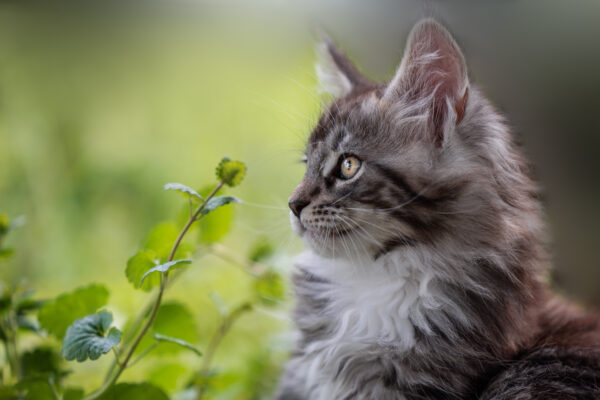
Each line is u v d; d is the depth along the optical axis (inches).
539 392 34.8
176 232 36.3
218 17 80.3
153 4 77.3
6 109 60.6
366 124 36.3
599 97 43.9
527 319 36.3
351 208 35.9
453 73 35.6
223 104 67.9
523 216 36.4
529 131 43.6
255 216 52.0
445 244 35.7
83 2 73.1
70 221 54.9
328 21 56.7
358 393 36.0
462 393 35.4
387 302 36.2
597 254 43.1
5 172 55.4
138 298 44.8
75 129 62.5
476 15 45.7
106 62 71.2
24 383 34.9
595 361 35.5
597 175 43.6
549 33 45.4
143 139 64.8
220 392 39.5
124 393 34.7
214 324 44.2
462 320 35.6
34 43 69.0
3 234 37.6
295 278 38.1
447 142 35.7
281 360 41.5
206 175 60.6
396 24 48.1
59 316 35.5
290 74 66.7
